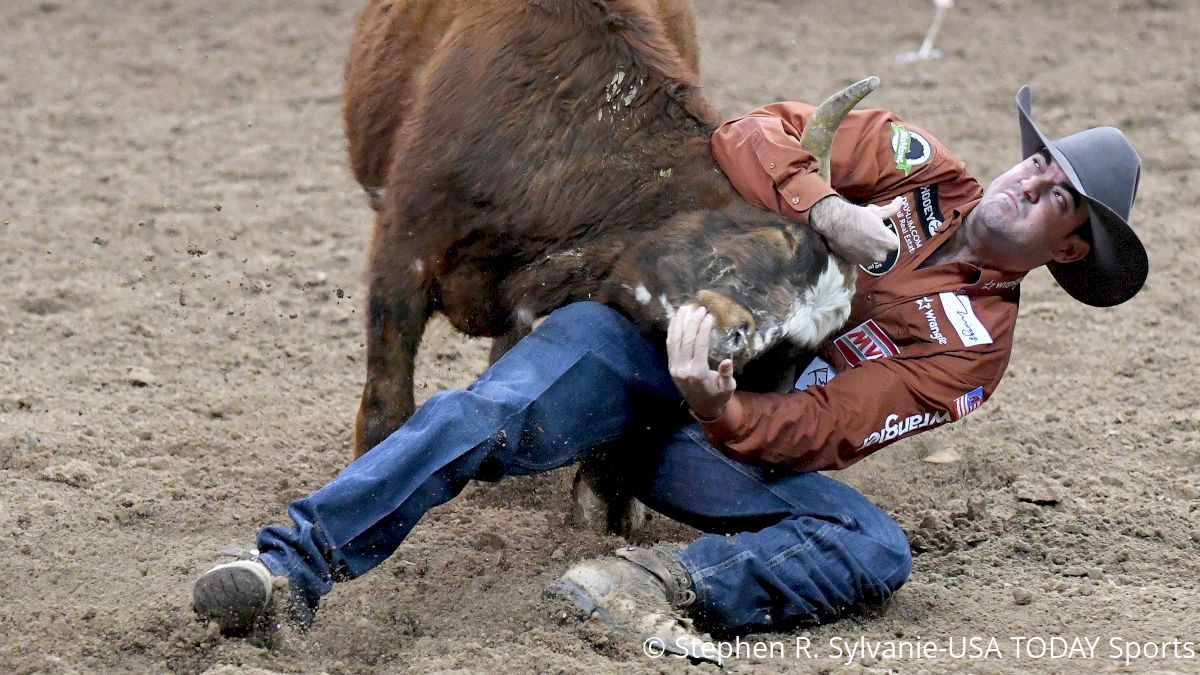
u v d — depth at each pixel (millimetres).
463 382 22859
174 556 15680
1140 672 13383
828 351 15914
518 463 14328
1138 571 16750
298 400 21625
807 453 14938
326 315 25234
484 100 15445
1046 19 46750
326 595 15016
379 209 18188
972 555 17312
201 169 32812
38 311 24672
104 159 33031
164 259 27266
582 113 15125
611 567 14305
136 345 23375
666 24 19234
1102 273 16922
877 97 39188
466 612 14602
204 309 25094
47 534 16047
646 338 14516
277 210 30375
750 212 14203
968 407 15594
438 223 15625
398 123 17703
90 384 21656
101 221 29062
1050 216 15609
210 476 18484
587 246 14812
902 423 15336
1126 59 42688
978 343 15508
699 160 14797
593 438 14648
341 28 44281
